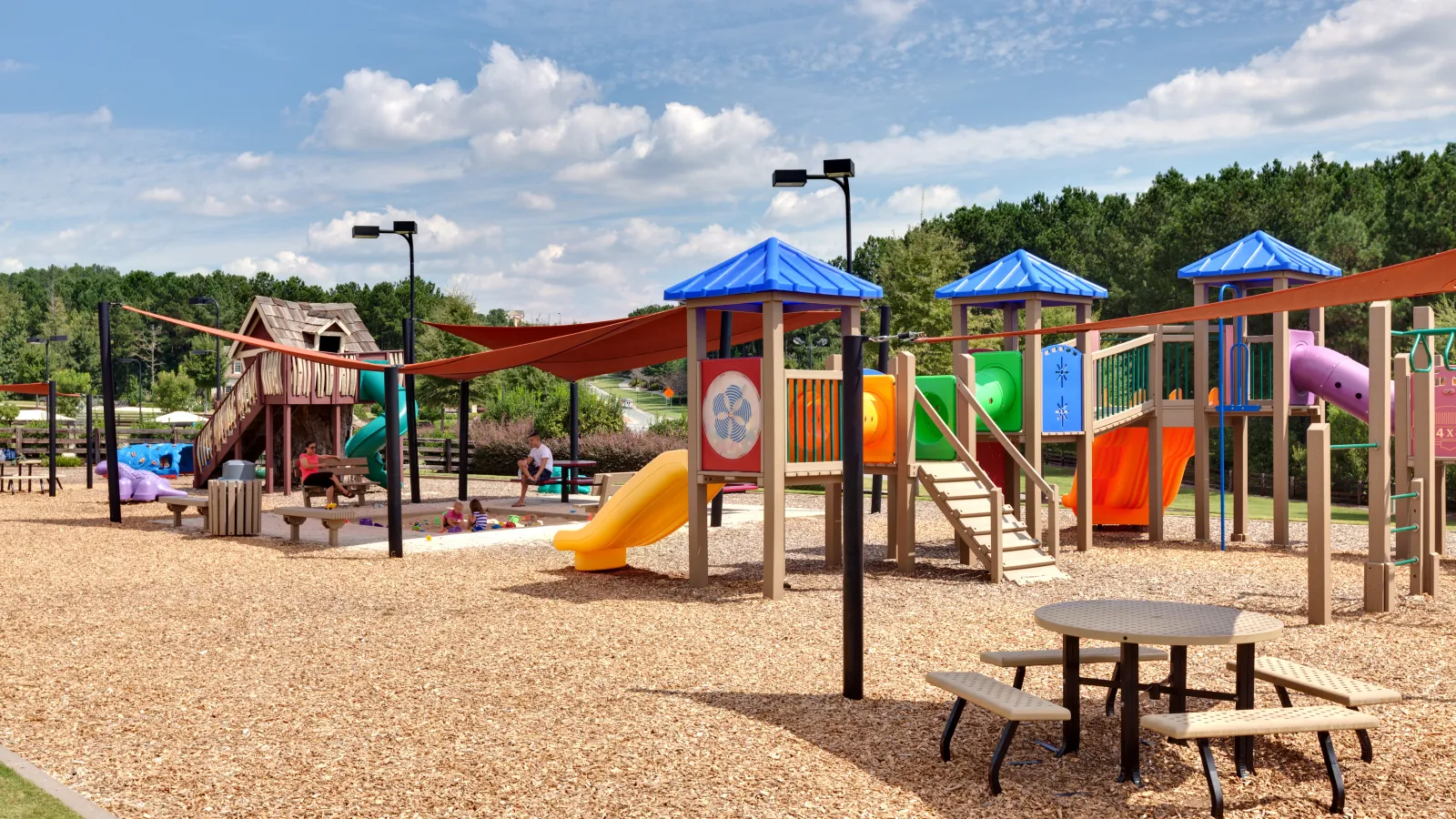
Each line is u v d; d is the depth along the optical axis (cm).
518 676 718
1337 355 1492
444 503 2025
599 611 962
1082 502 1413
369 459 2317
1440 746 545
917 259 3997
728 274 1098
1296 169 4206
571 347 1382
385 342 13038
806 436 1102
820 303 1109
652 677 714
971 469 1230
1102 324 766
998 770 506
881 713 620
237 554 1367
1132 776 504
